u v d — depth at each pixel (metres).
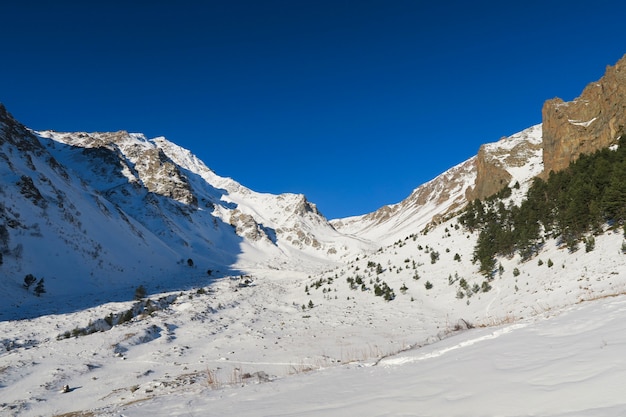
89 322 50.16
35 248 89.12
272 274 131.62
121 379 24.52
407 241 90.31
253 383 13.62
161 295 78.75
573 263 37.41
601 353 6.32
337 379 10.66
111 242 123.75
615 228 39.59
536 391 5.46
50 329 46.94
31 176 116.25
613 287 26.33
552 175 65.25
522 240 47.91
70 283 87.50
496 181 117.12
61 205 113.62
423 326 38.41
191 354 32.38
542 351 7.79
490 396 5.79
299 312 55.41
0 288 70.00
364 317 46.81
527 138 135.62
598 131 79.00
